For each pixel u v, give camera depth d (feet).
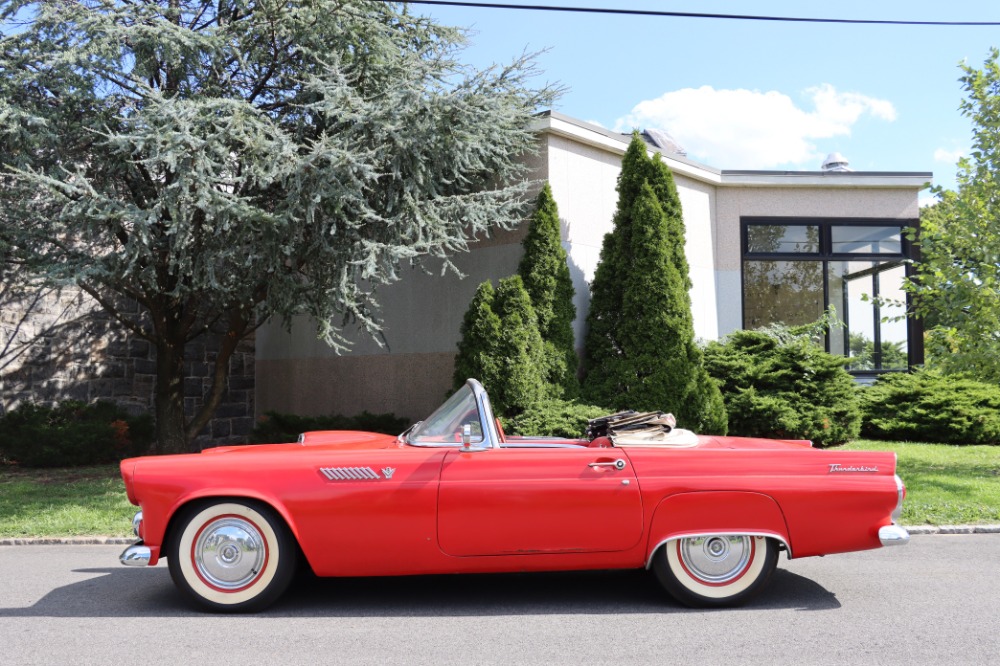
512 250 39.14
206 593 15.47
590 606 16.03
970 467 34.04
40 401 44.01
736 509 15.55
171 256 29.86
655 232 36.09
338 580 18.38
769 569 15.72
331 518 15.28
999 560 19.89
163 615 15.52
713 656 12.82
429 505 15.34
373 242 30.53
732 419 38.93
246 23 33.76
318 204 30.27
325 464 15.46
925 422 42.09
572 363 36.37
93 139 31.76
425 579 18.49
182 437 39.52
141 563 15.19
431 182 32.96
